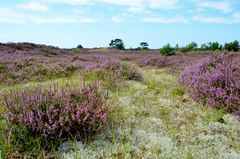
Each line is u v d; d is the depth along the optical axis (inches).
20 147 133.4
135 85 297.1
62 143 141.3
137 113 195.8
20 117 140.8
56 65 410.3
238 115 184.4
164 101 231.8
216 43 1123.3
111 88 269.6
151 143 147.3
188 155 131.4
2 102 180.7
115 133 156.7
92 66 374.0
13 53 685.3
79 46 1968.5
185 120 183.9
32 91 181.0
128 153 134.0
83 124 147.6
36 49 892.0
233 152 139.5
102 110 163.3
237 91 204.8
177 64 554.9
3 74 345.4
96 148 139.6
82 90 179.6
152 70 512.1
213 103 208.2
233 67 257.3
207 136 156.8
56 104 157.9
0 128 143.9
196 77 261.7
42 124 137.9
